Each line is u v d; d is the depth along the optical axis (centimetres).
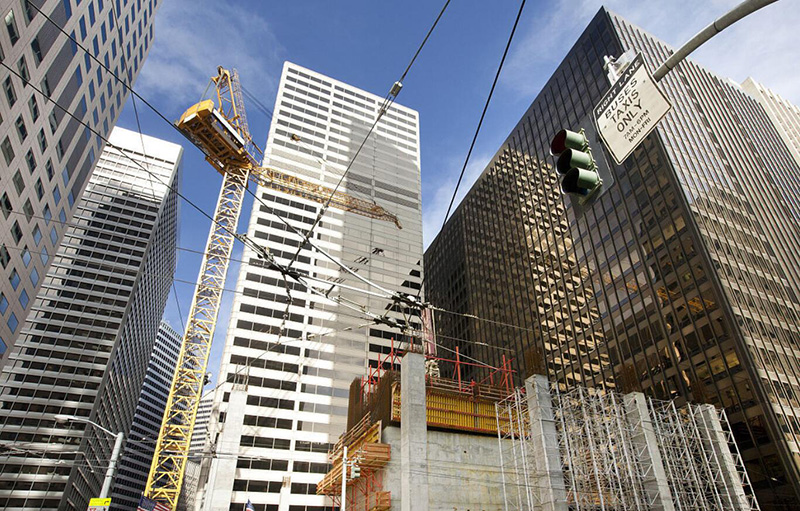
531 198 9106
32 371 9650
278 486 5994
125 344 11769
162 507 3744
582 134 757
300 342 7294
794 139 13562
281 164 9062
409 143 11162
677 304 5638
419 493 2720
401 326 2155
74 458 9012
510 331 8550
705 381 5072
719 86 9375
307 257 8200
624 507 2817
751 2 546
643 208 6494
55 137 4969
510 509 3100
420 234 9738
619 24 8050
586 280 7131
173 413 5934
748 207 6862
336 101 10775
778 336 5278
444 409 3300
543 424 2869
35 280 5272
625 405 3444
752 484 4425
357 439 3697
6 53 3756
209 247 7238
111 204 12800
